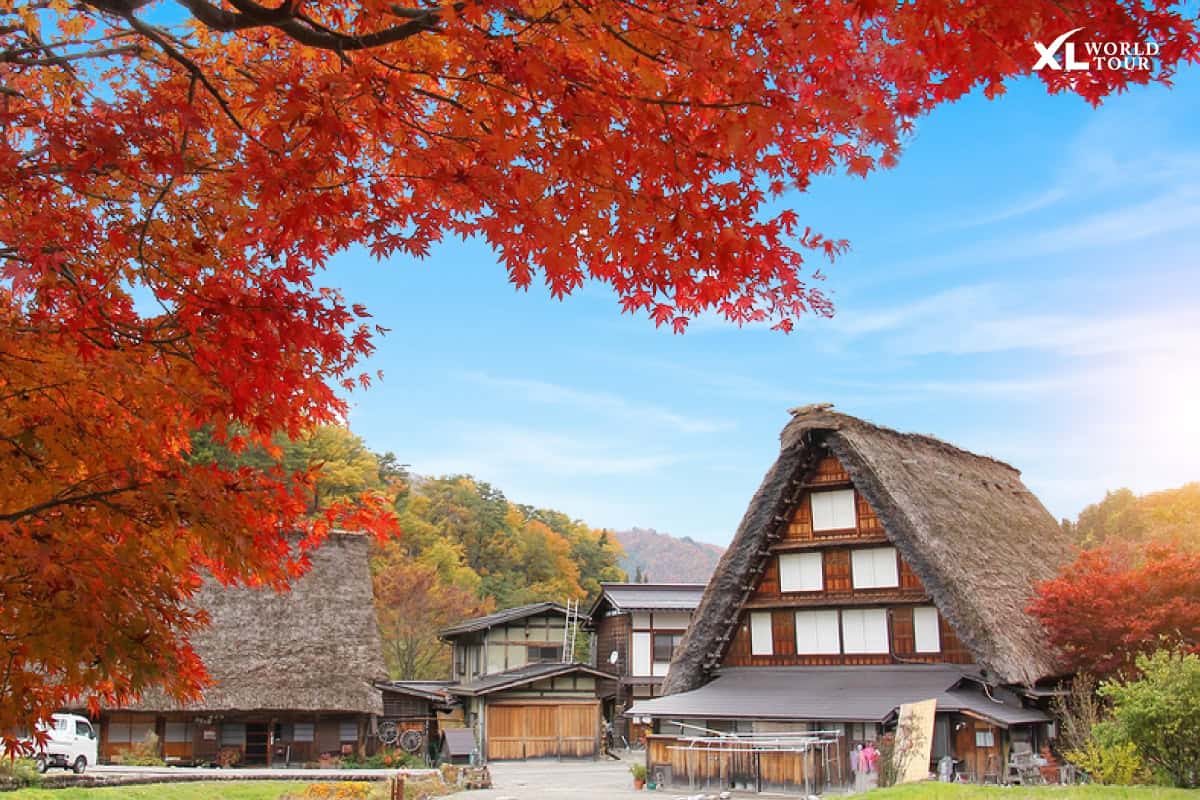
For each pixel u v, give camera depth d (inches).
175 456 164.2
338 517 194.9
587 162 145.6
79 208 172.4
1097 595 712.4
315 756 1033.5
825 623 831.7
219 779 773.9
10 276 137.5
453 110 159.3
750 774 740.0
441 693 1269.7
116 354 147.7
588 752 1291.8
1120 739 537.6
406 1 153.9
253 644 1035.9
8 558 125.3
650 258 160.9
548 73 138.9
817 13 128.6
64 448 144.6
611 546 3075.8
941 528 786.2
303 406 179.0
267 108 177.5
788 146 152.4
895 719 687.1
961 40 128.9
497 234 164.4
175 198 179.3
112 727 983.0
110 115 147.6
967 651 751.1
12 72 172.6
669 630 1510.8
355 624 1100.5
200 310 154.3
